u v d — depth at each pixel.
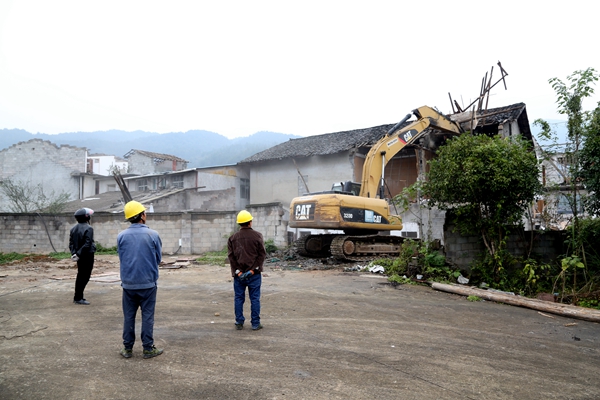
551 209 11.16
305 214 12.89
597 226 9.81
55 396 3.62
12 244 17.62
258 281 5.84
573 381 4.37
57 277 10.40
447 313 7.29
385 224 13.41
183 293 8.34
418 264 10.55
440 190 10.51
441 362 4.74
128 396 3.64
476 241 11.17
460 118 21.80
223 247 18.08
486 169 9.58
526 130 26.69
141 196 28.59
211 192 28.80
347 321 6.42
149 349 4.59
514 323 6.85
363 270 11.61
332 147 25.27
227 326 5.97
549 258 11.17
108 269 12.18
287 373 4.24
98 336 5.38
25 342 5.12
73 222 18.28
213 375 4.14
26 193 34.47
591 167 9.44
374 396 3.77
